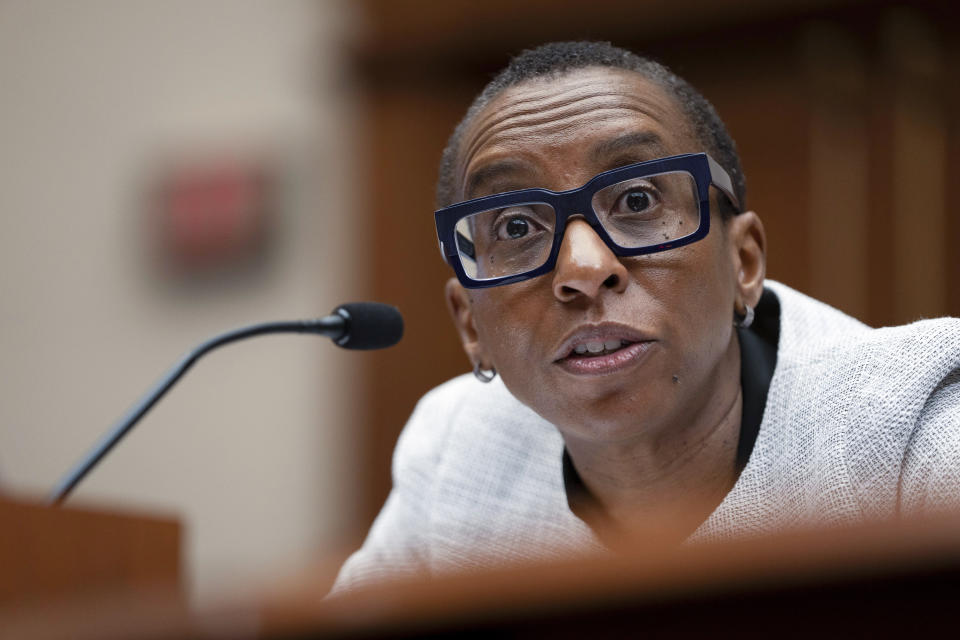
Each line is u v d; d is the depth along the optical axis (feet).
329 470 41.81
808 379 14.24
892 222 34.78
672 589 5.13
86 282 46.37
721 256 13.87
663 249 13.23
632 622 5.57
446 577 5.47
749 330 15.39
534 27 39.42
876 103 35.17
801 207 35.83
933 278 34.12
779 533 4.97
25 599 14.76
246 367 43.50
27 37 48.57
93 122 47.09
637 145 13.73
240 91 44.88
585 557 5.25
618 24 37.96
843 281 35.19
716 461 14.46
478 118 14.56
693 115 14.52
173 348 44.65
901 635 5.13
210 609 5.91
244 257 43.91
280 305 43.21
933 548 4.66
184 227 45.01
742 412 14.53
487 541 16.19
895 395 13.25
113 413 45.37
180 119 45.75
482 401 17.54
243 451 43.14
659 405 13.33
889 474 13.06
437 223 14.21
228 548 42.83
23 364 46.73
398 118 41.93
